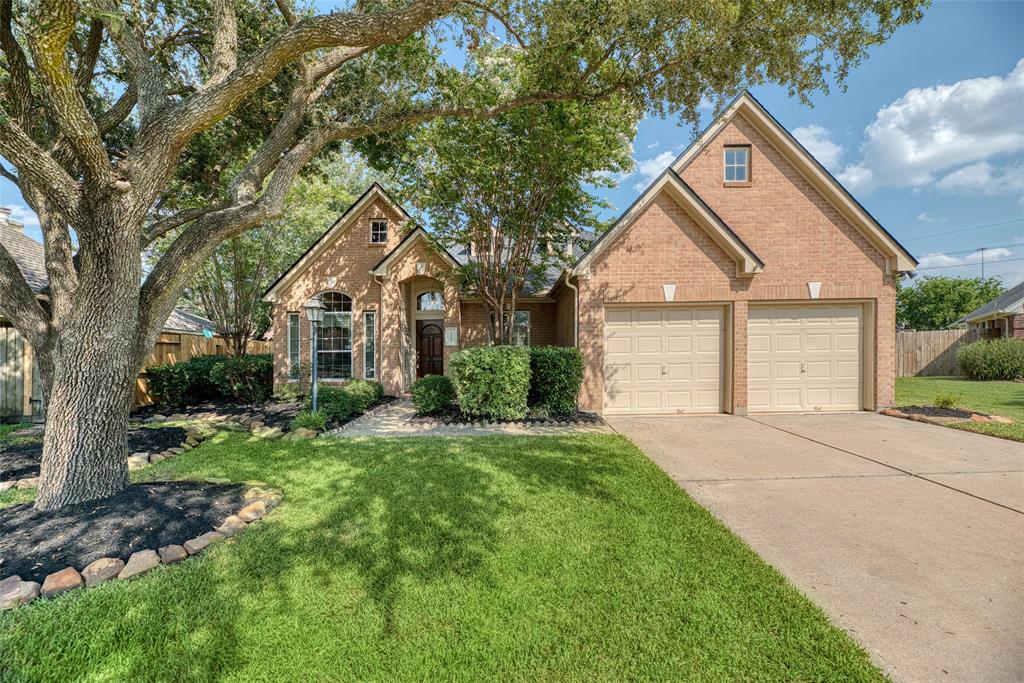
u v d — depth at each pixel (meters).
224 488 4.54
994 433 7.22
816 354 9.73
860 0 5.19
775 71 5.95
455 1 4.24
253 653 2.34
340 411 8.88
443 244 10.94
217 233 4.79
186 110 4.04
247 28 8.16
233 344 17.75
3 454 6.10
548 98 6.67
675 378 9.69
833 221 9.61
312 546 3.46
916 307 40.38
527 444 6.74
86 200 3.85
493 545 3.48
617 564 3.20
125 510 3.78
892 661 2.29
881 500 4.49
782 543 3.57
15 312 5.27
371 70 7.11
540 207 9.85
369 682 2.14
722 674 2.20
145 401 10.91
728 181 9.78
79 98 3.42
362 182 25.47
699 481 5.11
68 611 2.68
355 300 12.91
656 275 9.51
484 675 2.18
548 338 14.48
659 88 6.35
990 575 3.09
